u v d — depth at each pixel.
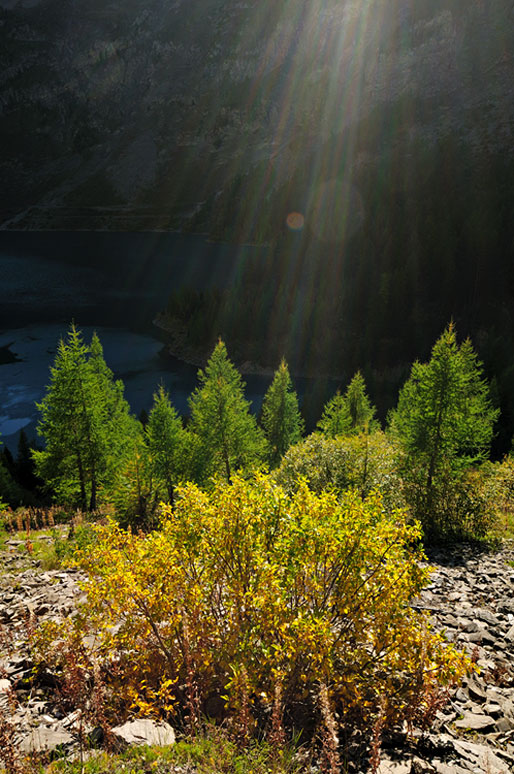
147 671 5.26
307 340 114.94
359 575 5.48
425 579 5.56
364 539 5.48
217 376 44.09
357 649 5.33
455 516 18.73
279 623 5.06
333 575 5.68
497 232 126.56
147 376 105.06
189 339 120.75
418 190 179.75
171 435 28.12
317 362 113.19
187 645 4.79
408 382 27.78
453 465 21.02
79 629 5.59
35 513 22.25
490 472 24.05
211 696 5.24
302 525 5.62
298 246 145.75
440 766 4.12
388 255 125.50
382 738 4.62
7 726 3.79
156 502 24.02
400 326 113.31
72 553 11.62
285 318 117.75
